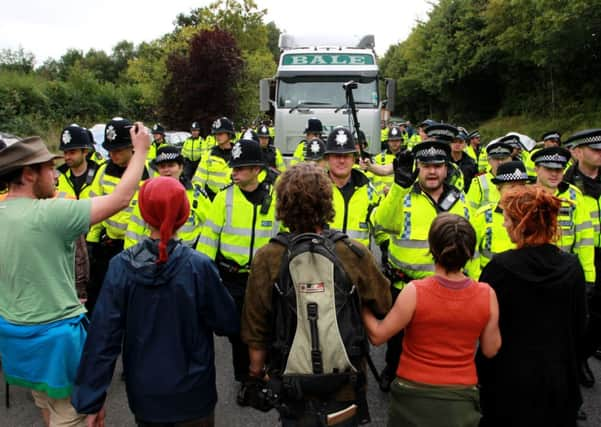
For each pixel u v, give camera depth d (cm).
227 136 804
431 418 252
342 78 1115
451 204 390
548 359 258
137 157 276
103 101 3450
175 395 247
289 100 1121
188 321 248
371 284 247
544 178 426
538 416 260
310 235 238
